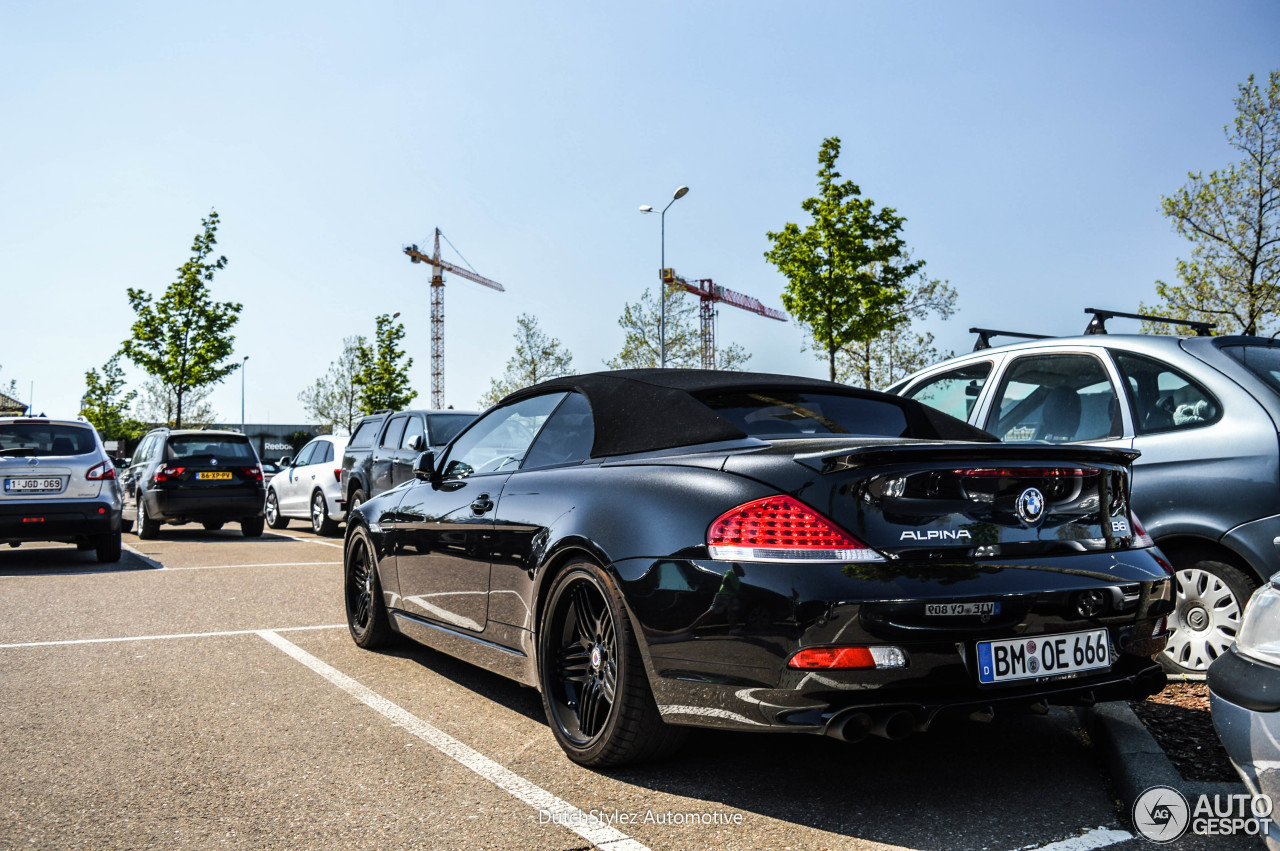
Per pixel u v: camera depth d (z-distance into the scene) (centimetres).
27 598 713
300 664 492
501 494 392
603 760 317
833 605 259
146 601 700
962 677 266
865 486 269
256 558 1017
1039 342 493
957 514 275
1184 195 1670
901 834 268
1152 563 310
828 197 2209
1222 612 399
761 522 275
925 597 261
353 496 1262
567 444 382
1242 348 428
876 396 384
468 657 414
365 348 4131
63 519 912
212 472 1278
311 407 5278
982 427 500
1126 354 446
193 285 2570
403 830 271
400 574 484
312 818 280
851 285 2188
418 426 1099
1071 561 288
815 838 265
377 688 441
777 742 355
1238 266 1636
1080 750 346
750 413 340
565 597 342
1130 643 298
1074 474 296
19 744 352
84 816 281
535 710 404
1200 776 296
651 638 292
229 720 385
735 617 271
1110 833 268
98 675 464
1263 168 1600
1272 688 226
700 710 284
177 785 308
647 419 348
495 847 259
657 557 294
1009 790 304
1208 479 394
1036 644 277
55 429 946
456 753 343
